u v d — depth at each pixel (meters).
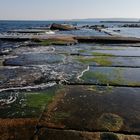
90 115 7.21
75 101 8.50
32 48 25.38
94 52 22.20
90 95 9.26
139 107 7.98
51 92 9.66
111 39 33.50
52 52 22.03
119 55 20.41
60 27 73.94
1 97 9.01
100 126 6.47
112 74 12.98
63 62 16.73
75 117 7.05
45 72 13.41
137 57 19.41
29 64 15.88
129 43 32.41
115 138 5.83
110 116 7.17
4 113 7.35
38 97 8.98
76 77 12.23
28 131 6.10
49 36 40.41
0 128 6.25
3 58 18.16
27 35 43.69
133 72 13.58
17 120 6.79
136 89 10.20
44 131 6.11
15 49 24.42
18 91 9.83
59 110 7.59
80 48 25.66
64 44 29.14
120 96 9.17
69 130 6.20
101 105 8.12
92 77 12.25
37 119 6.87
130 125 6.57
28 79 11.79
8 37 37.34
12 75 12.59
